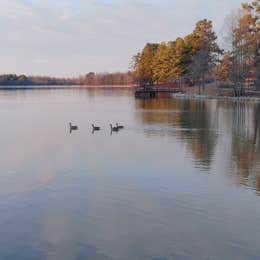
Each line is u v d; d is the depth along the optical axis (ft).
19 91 437.17
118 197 39.91
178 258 26.96
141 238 30.14
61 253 27.91
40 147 69.46
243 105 161.99
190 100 206.49
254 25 190.80
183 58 260.42
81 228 32.09
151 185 44.04
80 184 44.75
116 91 405.18
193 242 29.40
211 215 34.78
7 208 36.86
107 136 82.43
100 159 58.34
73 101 229.04
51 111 154.71
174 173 49.29
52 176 48.57
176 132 87.20
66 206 37.32
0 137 82.38
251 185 43.83
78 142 74.69
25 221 33.68
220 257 27.12
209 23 251.39
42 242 29.66
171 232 31.17
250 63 186.80
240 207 36.78
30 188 43.34
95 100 236.43
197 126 98.07
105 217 34.45
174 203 37.91
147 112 142.00
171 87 302.25
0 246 29.09
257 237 30.27
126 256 27.35
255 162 55.26
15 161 57.67
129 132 88.17
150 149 66.13
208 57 235.61
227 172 49.62
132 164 54.65
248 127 94.89
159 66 291.99
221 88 226.58
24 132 90.53
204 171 50.29
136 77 351.25
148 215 34.83
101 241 29.68
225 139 76.38
